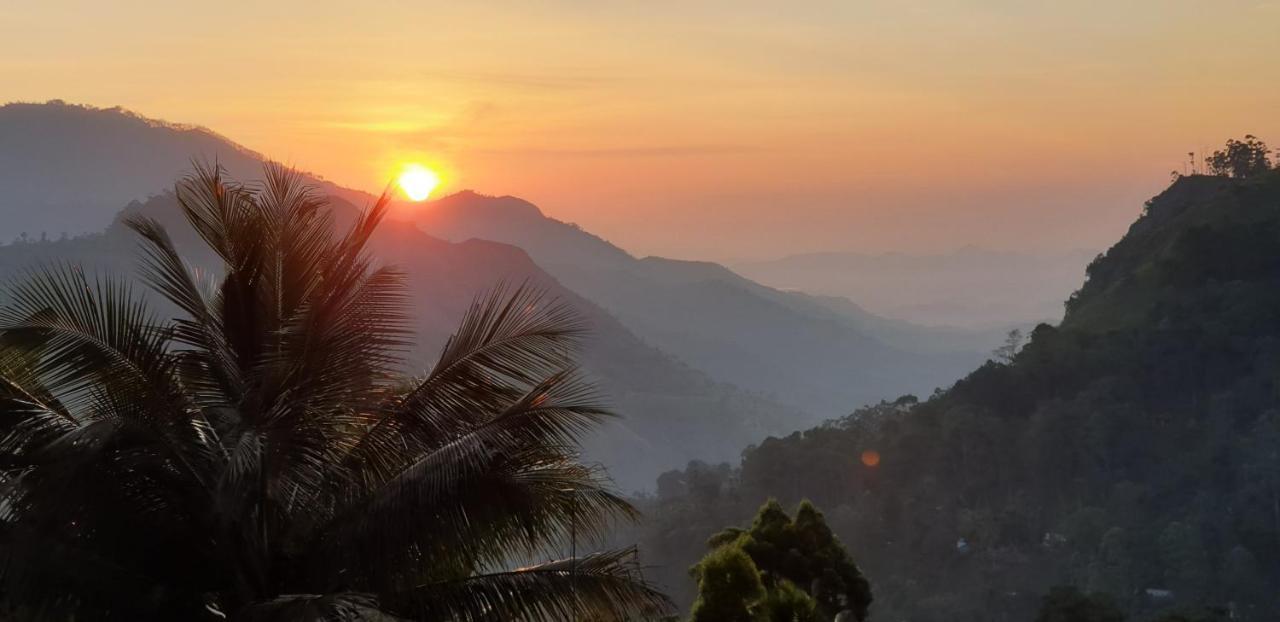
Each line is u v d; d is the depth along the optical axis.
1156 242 133.50
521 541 10.24
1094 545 89.19
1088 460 99.62
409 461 10.21
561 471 10.49
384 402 10.37
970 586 89.31
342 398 10.11
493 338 10.46
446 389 10.37
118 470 9.36
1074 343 114.12
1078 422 101.81
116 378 9.65
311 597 8.80
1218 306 112.88
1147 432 99.75
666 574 95.56
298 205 10.74
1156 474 96.31
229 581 9.89
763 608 15.22
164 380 9.88
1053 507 98.50
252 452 8.81
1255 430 95.06
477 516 9.67
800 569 22.31
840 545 23.56
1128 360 109.06
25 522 8.68
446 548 9.73
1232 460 93.19
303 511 10.02
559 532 10.40
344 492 10.07
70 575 9.04
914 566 95.56
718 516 106.81
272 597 9.73
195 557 9.85
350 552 9.76
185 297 10.37
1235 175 149.12
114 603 9.35
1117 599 78.44
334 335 10.15
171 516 9.81
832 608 22.53
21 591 8.82
